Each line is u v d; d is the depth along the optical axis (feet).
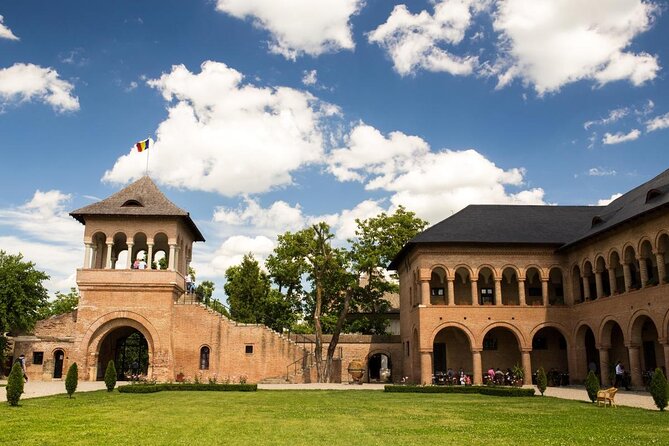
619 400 90.43
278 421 62.95
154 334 135.95
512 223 148.25
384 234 171.73
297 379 141.79
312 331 216.33
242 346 140.26
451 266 139.23
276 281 188.44
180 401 85.56
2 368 142.31
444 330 152.66
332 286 172.76
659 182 124.06
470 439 51.42
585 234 132.46
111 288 137.69
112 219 141.59
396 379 163.84
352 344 166.09
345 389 117.08
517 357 150.20
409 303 154.61
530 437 52.60
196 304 140.46
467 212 154.10
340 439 50.98
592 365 135.23
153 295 137.90
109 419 63.00
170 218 141.79
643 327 126.41
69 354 138.00
